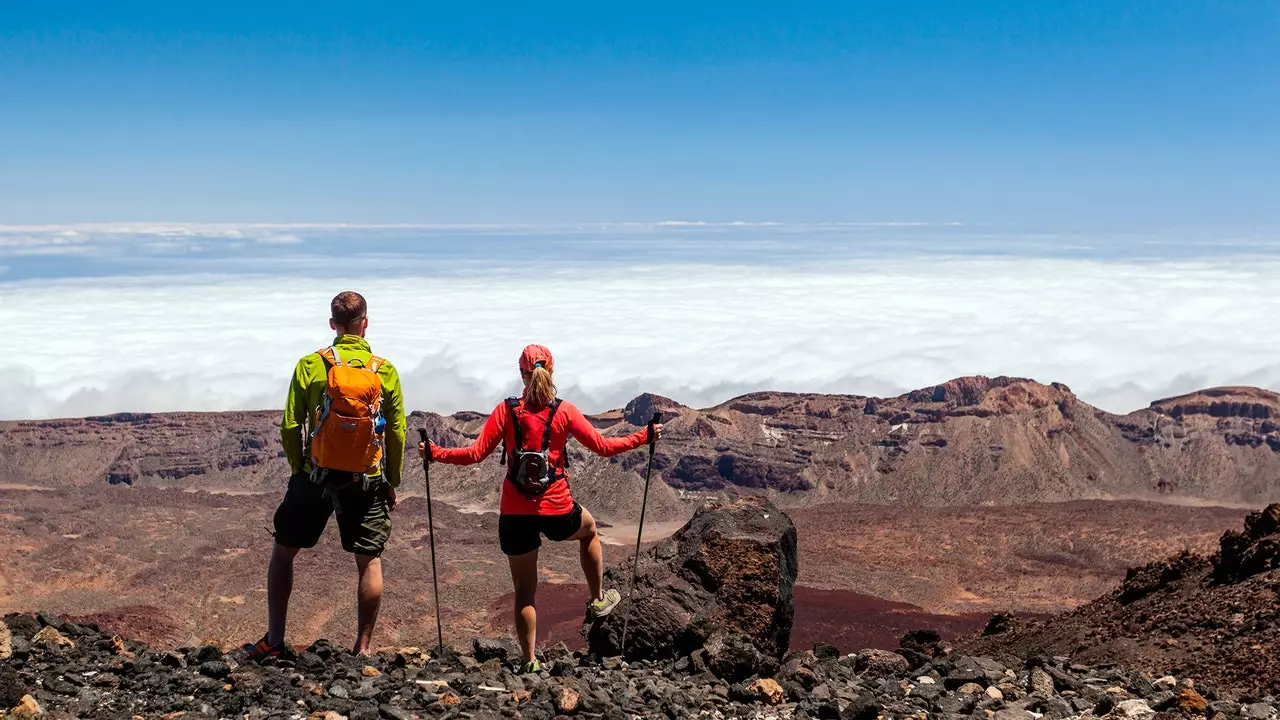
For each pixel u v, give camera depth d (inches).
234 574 5477.4
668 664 472.4
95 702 350.3
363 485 412.5
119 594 5191.9
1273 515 976.9
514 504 415.2
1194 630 866.8
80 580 5482.3
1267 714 416.8
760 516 583.5
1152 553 6786.4
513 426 416.2
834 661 483.5
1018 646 1099.9
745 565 549.6
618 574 557.0
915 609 5152.6
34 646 399.2
